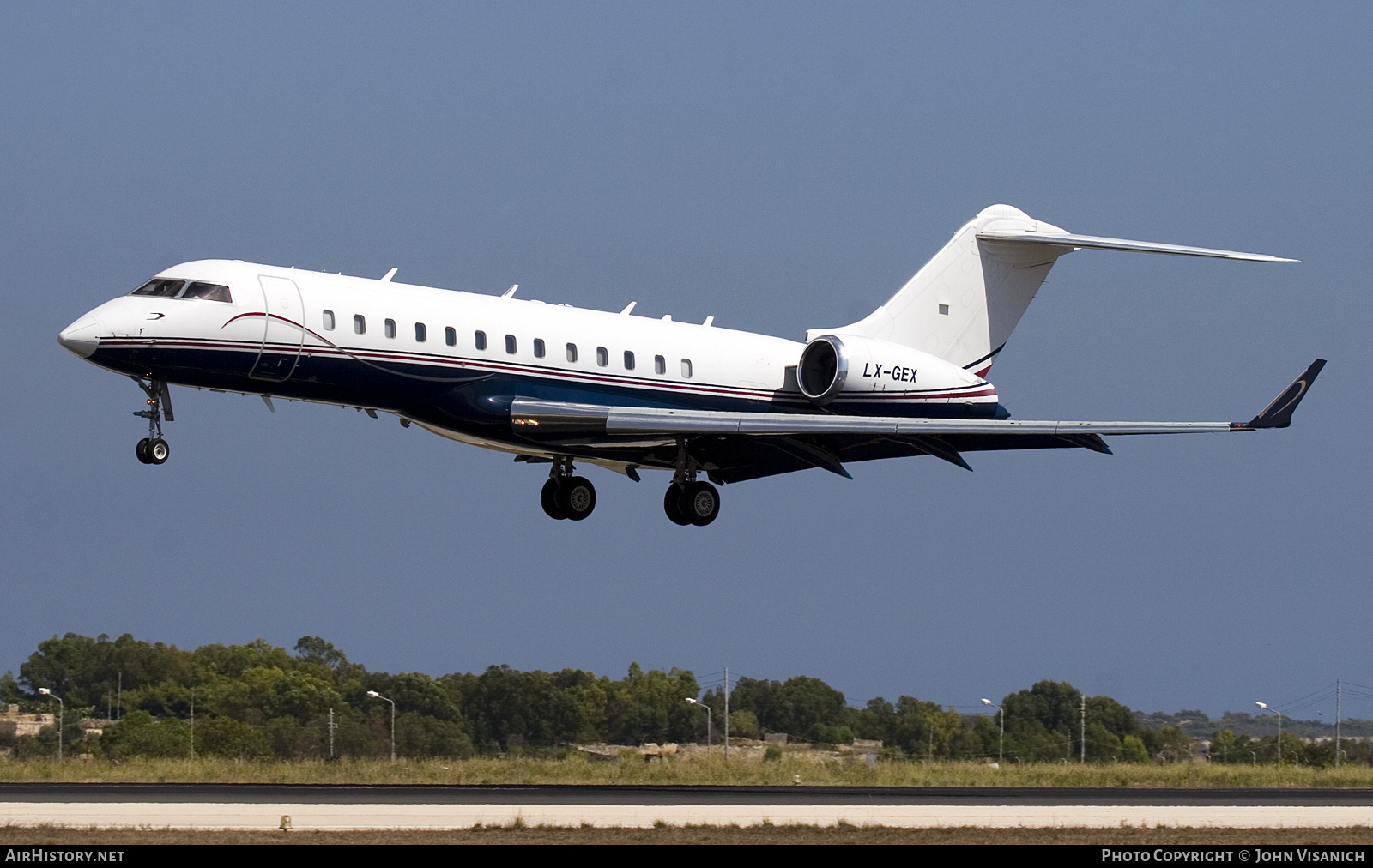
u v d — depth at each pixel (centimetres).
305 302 9562
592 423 10344
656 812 6862
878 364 11581
